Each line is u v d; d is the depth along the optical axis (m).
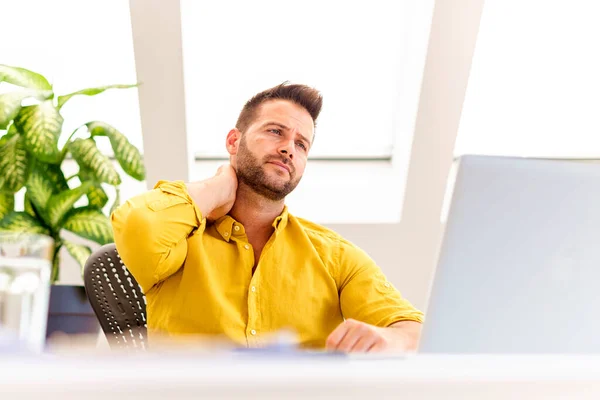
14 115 2.19
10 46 2.95
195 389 0.46
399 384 0.49
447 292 0.82
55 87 3.03
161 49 2.48
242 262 1.63
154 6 2.40
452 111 2.65
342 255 1.72
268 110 1.71
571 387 0.52
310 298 1.63
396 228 2.87
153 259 1.53
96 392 0.45
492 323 0.82
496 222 0.81
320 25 3.04
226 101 3.10
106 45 2.96
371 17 3.00
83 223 2.33
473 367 0.53
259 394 0.46
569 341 0.82
